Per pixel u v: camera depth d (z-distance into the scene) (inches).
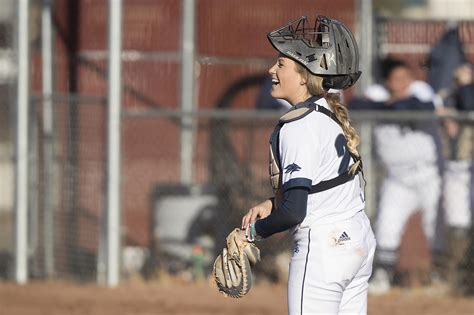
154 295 1450.5
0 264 1612.9
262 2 1823.3
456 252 1521.9
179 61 1818.4
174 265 1588.3
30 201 1610.5
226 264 732.7
